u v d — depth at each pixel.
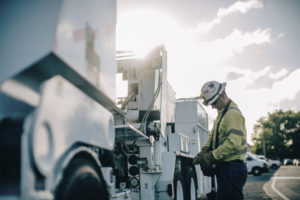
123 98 6.36
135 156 5.46
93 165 2.33
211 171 3.73
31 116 1.60
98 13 2.52
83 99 2.16
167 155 5.89
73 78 2.21
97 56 2.46
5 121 1.64
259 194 11.67
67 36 1.95
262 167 27.33
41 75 1.99
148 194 5.34
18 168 1.56
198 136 8.77
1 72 1.80
